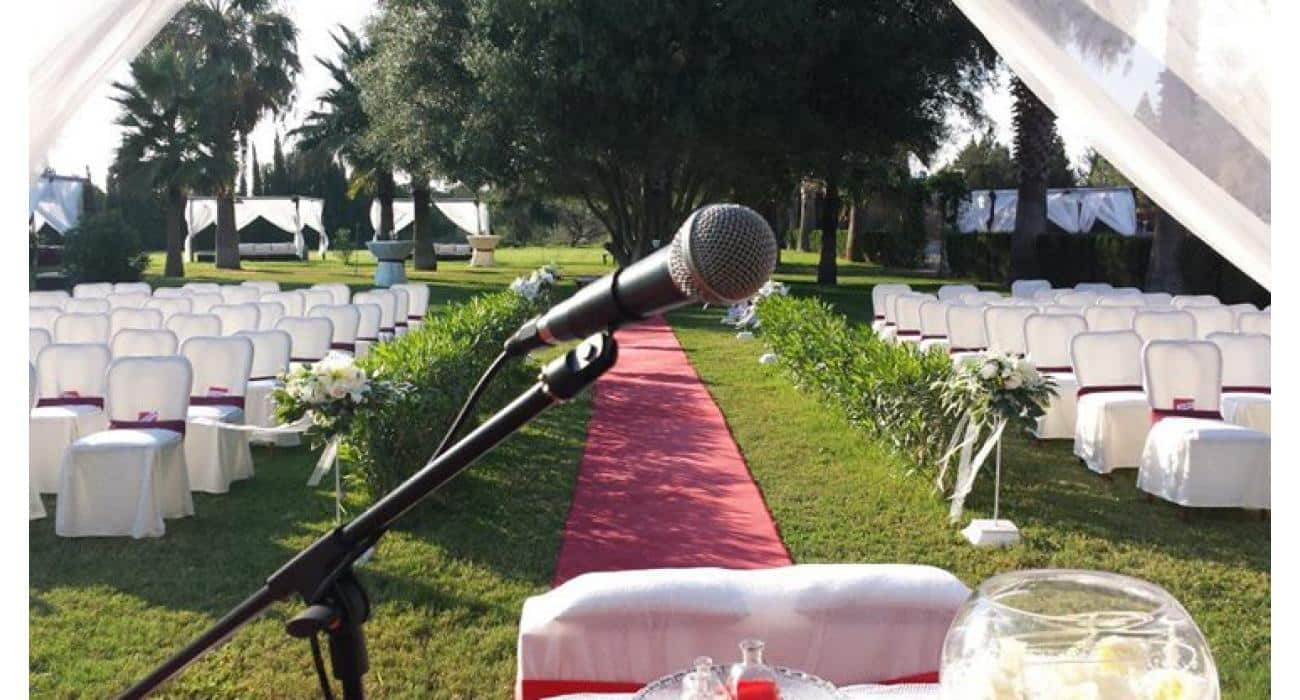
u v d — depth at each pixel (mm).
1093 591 1556
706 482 6289
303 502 6004
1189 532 5418
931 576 2398
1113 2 2594
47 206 29984
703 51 19422
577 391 1084
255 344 7641
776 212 30109
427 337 7473
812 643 2350
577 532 5301
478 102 19969
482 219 46656
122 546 5191
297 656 3830
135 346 6789
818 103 21875
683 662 2367
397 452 5734
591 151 20484
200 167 25812
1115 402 6562
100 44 2740
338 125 32531
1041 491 6191
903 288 12602
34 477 6148
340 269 32719
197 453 6223
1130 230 33656
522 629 2402
